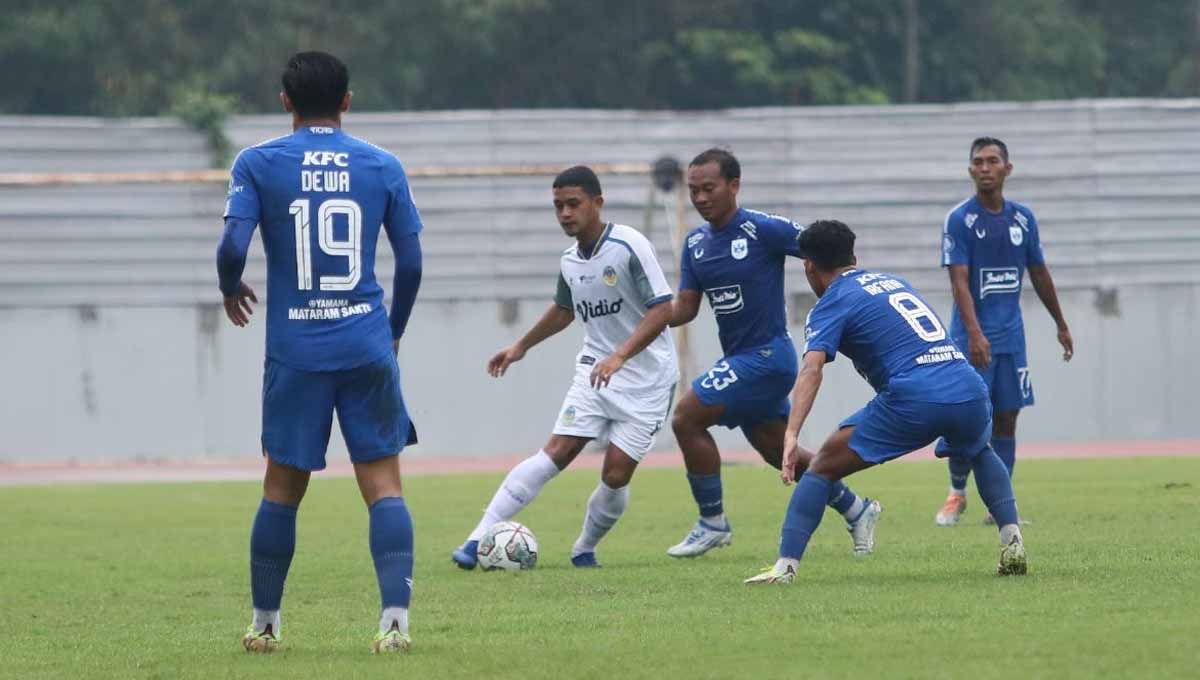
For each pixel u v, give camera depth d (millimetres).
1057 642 21109
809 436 96000
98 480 76562
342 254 22688
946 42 152875
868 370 29141
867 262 100188
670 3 146375
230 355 93875
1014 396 43969
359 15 138000
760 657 21109
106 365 92750
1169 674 18844
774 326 36250
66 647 25375
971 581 28453
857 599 26391
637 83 145500
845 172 100250
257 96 133250
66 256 93500
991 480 29031
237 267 22500
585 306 36031
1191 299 99000
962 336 43625
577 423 35750
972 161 43312
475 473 75750
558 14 144375
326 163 22844
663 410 36031
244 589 33625
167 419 93125
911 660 20406
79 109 130500
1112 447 90375
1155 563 30078
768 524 44125
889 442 28531
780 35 143500
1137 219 100250
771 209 100000
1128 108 100375
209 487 68375
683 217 89000
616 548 39500
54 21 126250
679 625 24375
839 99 142750
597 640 23203
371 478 23031
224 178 84562
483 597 29984
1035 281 44219
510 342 96188
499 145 98125
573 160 98750
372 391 22844
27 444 91750
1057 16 157875
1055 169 100250
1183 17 165750
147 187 94688
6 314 92000
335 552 40250
